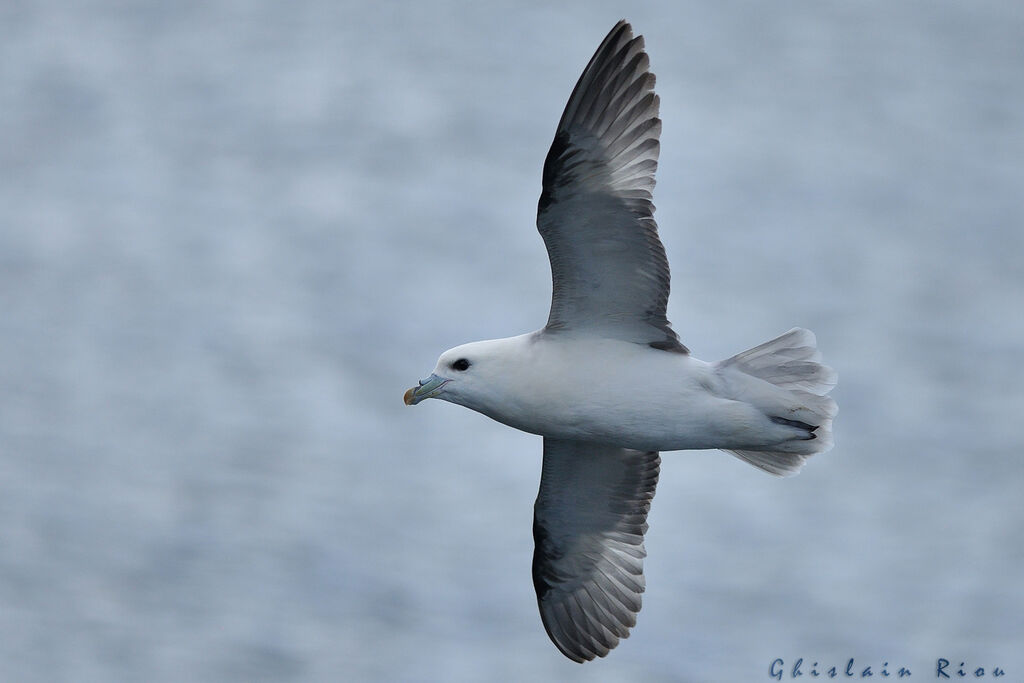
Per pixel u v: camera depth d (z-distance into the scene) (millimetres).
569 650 11633
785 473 10656
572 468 11031
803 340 9641
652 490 11156
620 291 9641
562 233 9438
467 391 10000
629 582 11344
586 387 9758
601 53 9117
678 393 9680
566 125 9117
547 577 11617
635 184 9281
